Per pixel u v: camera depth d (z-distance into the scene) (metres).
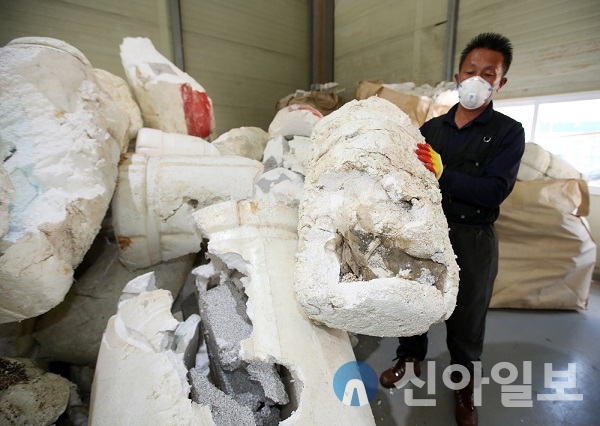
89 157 0.97
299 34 4.21
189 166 1.29
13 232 0.76
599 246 2.34
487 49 1.13
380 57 3.71
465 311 1.20
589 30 2.12
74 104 0.98
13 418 0.90
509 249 2.05
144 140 1.48
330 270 0.66
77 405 1.12
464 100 1.14
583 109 2.31
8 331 1.11
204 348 1.18
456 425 1.27
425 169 0.79
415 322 0.65
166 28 3.10
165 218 1.27
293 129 1.75
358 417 0.72
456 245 1.19
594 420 1.28
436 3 3.04
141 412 0.69
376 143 0.73
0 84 0.85
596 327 1.87
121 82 1.64
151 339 0.89
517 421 1.28
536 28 2.38
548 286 2.00
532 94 2.46
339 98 3.20
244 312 0.99
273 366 0.84
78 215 0.91
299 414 0.67
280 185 1.27
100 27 2.77
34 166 0.84
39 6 2.50
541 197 1.94
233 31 3.60
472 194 1.08
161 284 1.47
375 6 3.65
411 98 2.31
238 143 1.88
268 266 0.91
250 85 3.85
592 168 2.37
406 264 0.69
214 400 0.78
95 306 1.32
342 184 0.73
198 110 1.73
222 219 1.01
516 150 1.10
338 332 0.88
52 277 0.78
